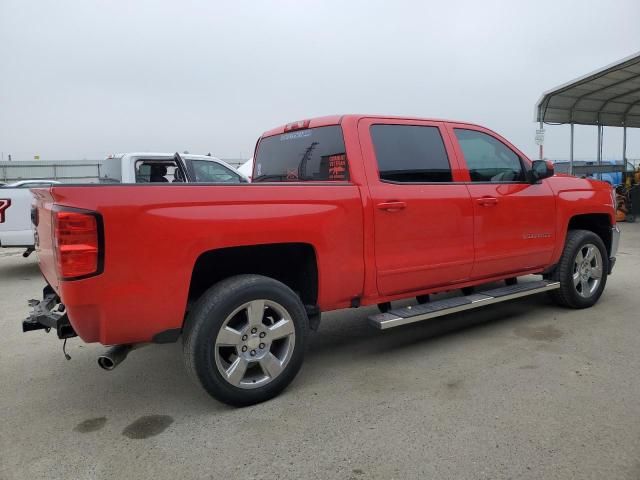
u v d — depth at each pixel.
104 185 2.88
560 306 5.55
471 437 2.90
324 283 3.67
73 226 2.79
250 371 3.52
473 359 4.12
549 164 4.82
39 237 3.74
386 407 3.31
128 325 2.99
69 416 3.33
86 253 2.81
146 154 8.52
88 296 2.84
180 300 3.10
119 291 2.92
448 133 4.47
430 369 3.94
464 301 4.43
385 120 4.15
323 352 4.44
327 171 4.12
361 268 3.81
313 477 2.58
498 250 4.64
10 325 5.55
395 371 3.93
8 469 2.71
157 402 3.52
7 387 3.83
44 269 3.73
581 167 15.62
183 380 3.90
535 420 3.08
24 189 8.23
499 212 4.62
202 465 2.72
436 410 3.24
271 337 3.40
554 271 5.32
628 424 3.01
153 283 3.00
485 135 4.78
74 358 4.44
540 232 4.98
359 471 2.62
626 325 4.88
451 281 4.43
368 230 3.82
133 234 2.92
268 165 4.96
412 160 4.18
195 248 3.11
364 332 4.98
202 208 3.13
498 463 2.64
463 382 3.67
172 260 3.05
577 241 5.29
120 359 3.16
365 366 4.06
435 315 4.16
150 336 3.10
